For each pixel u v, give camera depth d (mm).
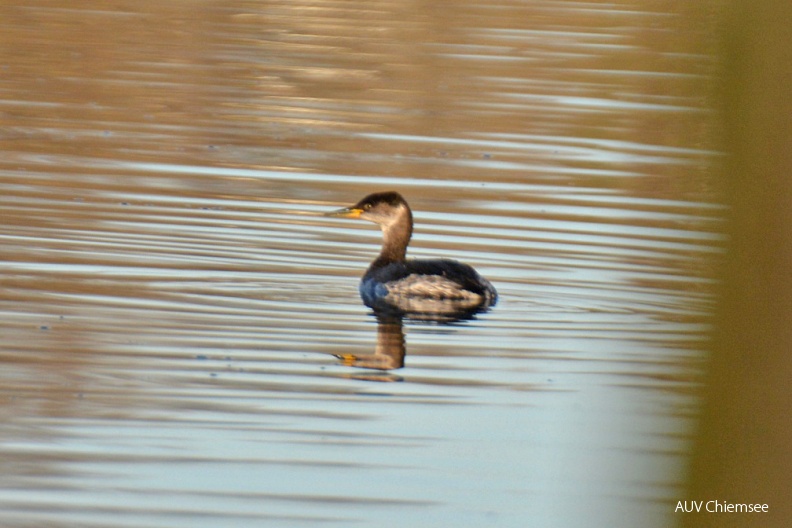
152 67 31141
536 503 10461
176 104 27578
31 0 38594
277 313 15219
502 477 10945
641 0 41594
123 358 13336
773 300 4309
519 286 16750
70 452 11023
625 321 15375
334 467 11000
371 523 9969
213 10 39188
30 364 13016
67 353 13383
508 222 19875
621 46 35031
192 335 14211
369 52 33969
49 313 14664
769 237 4301
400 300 15867
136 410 12000
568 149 24953
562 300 16156
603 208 20891
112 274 16328
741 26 4309
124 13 37812
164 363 13281
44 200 19781
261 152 23828
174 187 21062
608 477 10969
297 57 33031
